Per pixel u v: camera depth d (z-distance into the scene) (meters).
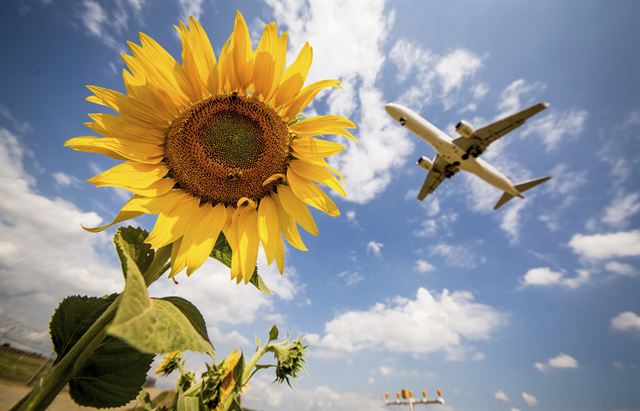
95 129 1.99
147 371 1.77
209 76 2.25
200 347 1.18
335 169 2.20
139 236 1.85
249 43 2.27
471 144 35.81
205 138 2.25
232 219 2.23
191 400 2.59
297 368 3.08
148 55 2.12
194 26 2.18
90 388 1.66
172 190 2.21
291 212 2.27
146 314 1.09
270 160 2.33
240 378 2.86
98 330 1.37
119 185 1.97
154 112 2.16
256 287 2.07
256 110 2.30
